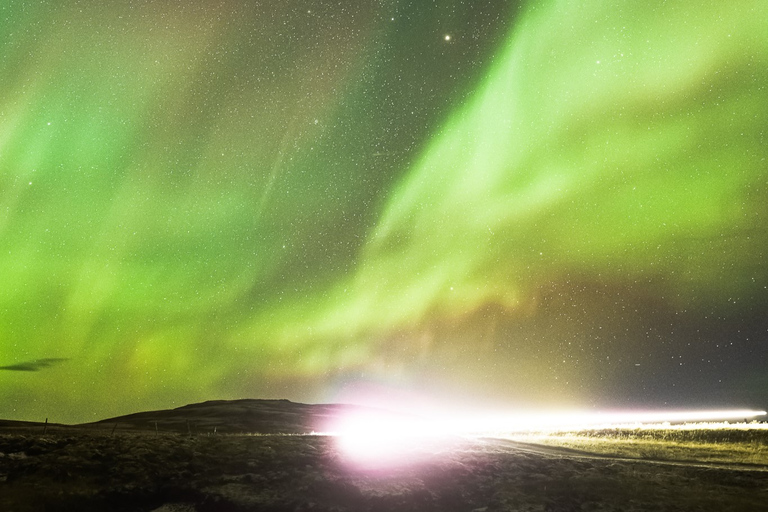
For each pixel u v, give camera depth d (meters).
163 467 29.56
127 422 83.94
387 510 28.17
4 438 32.31
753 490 32.44
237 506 26.17
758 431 55.56
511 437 58.00
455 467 34.66
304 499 27.72
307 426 78.00
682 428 61.03
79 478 27.05
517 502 29.84
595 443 53.69
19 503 23.67
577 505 29.91
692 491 31.98
